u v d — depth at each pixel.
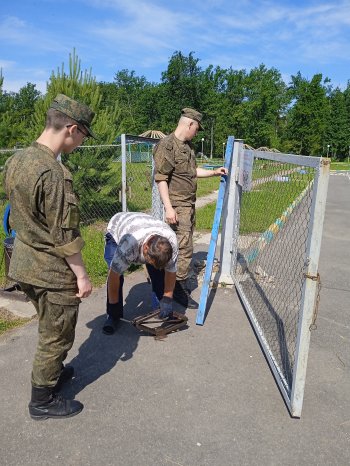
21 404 2.61
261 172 4.18
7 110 11.33
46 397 2.45
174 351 3.29
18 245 2.22
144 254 2.96
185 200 4.04
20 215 2.13
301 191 3.06
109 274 3.31
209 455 2.24
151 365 3.08
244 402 2.69
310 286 2.34
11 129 10.52
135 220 3.23
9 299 4.23
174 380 2.90
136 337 3.50
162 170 3.89
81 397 2.70
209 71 70.00
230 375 2.98
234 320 3.88
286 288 4.28
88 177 7.79
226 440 2.35
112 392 2.76
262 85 65.69
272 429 2.45
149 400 2.68
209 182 20.05
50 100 7.96
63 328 2.33
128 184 8.38
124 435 2.37
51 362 2.37
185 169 3.95
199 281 4.95
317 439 2.38
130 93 80.31
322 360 3.26
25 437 2.34
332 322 3.99
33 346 3.29
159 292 3.72
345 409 2.65
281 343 3.38
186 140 4.00
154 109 69.44
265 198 4.57
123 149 6.92
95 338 3.47
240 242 4.84
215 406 2.64
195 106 66.38
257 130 65.69
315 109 63.34
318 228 2.27
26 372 2.94
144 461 2.19
